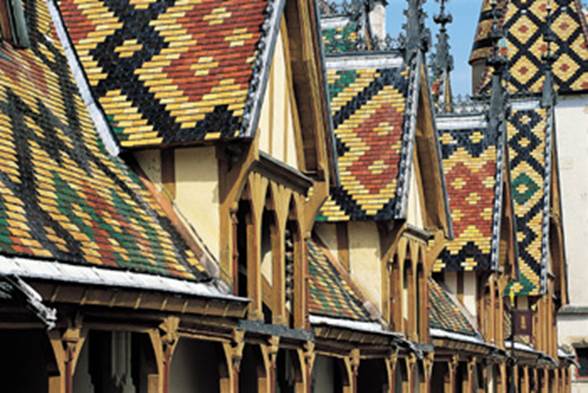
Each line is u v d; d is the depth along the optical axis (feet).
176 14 75.97
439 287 132.67
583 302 224.33
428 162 112.16
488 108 140.97
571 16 224.94
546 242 162.30
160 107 72.64
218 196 71.92
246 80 72.08
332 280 97.30
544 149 164.66
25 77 68.33
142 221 67.92
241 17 74.43
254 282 74.90
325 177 84.89
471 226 133.18
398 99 103.45
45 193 59.77
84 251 57.93
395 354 99.86
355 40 121.60
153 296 59.36
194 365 75.46
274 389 78.02
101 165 69.21
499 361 142.72
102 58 75.15
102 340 67.36
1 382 61.67
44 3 77.92
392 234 100.48
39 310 47.96
